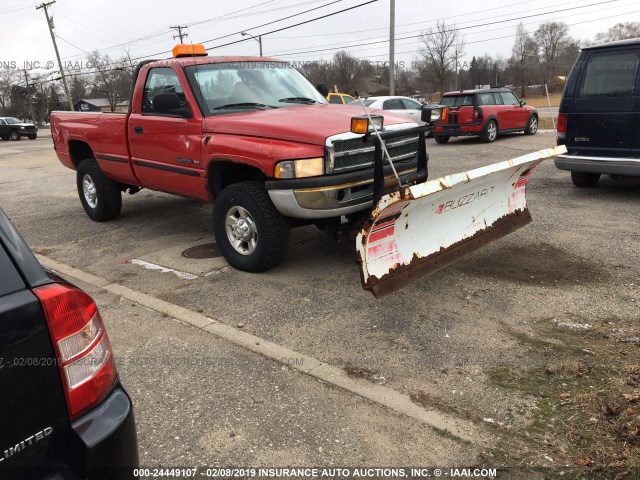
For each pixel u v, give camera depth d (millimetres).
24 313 1593
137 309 4496
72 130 7430
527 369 3379
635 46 6961
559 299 4363
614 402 2961
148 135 6012
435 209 4281
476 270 5055
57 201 9797
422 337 3826
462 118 16344
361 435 2809
